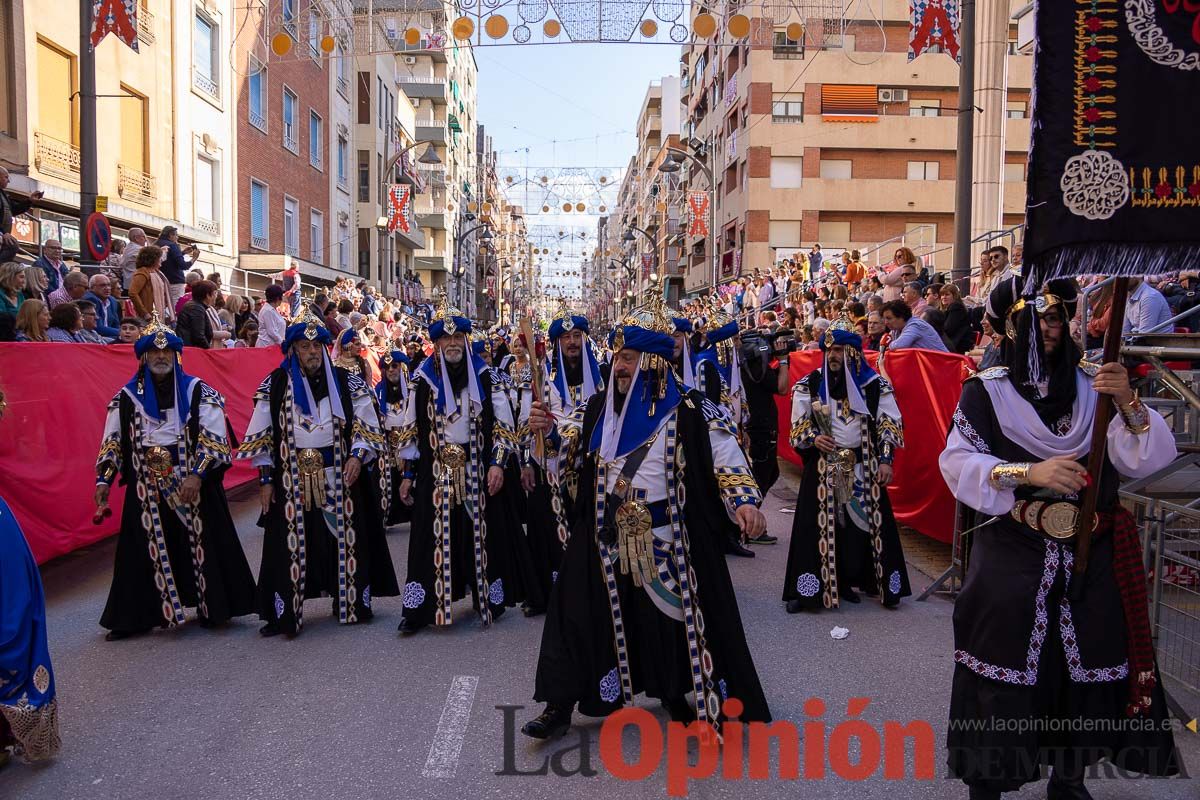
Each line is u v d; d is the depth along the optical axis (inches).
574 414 179.2
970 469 123.3
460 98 2534.5
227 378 451.2
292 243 1095.0
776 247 1421.0
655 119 3016.7
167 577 226.1
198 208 826.8
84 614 248.8
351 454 233.0
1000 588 122.3
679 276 2250.2
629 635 162.1
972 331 393.1
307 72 1136.2
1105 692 121.4
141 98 726.5
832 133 1411.2
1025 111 1221.7
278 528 228.1
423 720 172.1
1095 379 118.6
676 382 158.9
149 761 155.8
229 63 877.2
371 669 202.1
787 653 210.1
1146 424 118.8
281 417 229.0
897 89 1411.2
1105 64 112.9
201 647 219.1
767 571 295.6
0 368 267.1
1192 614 179.3
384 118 1565.0
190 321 430.3
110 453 223.6
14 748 156.5
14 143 569.9
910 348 323.0
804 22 653.3
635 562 156.3
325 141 1227.2
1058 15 113.6
